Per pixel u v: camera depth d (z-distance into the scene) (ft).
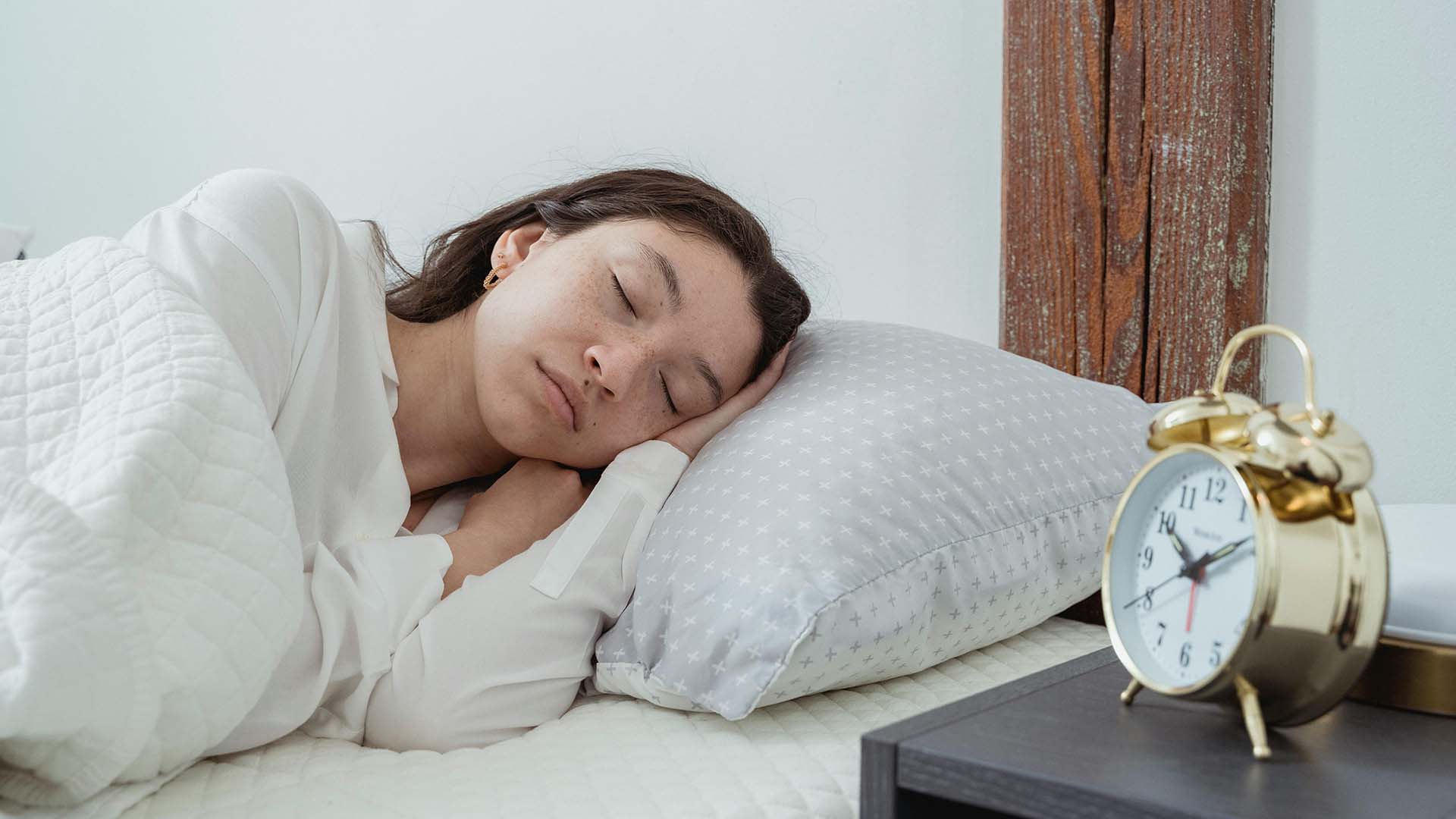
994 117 4.96
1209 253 4.25
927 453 3.23
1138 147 4.37
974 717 2.16
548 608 3.30
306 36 7.02
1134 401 3.96
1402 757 1.99
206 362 2.56
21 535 2.13
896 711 3.06
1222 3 4.17
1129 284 4.41
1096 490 3.52
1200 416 2.14
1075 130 4.48
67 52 7.93
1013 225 4.66
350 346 3.52
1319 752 2.00
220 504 2.46
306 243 3.38
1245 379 4.22
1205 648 2.08
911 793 2.05
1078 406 3.72
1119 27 4.38
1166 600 2.18
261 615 2.49
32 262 3.00
